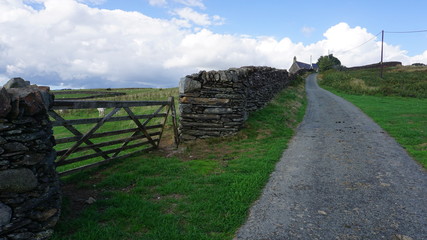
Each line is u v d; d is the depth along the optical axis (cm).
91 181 619
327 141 991
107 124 1562
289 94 2441
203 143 979
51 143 433
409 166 709
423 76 4238
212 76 1018
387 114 1596
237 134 1036
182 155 845
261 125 1177
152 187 587
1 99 345
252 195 533
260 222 441
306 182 609
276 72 2242
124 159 786
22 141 367
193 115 1030
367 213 468
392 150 860
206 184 596
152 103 850
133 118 781
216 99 1027
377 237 399
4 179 350
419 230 414
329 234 407
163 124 930
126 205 486
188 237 389
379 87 3200
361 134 1096
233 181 603
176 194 547
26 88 393
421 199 519
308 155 821
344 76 4941
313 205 500
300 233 410
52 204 407
